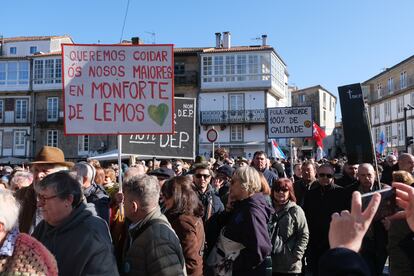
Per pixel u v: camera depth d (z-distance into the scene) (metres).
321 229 6.47
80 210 3.28
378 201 1.68
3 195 2.63
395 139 57.06
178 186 4.27
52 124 43.59
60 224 3.21
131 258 3.51
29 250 2.53
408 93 53.31
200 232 4.23
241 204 4.49
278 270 5.46
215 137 14.31
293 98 61.28
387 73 59.34
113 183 7.29
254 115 40.94
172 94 6.06
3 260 2.48
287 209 5.57
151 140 8.19
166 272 3.41
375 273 4.97
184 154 8.40
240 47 44.22
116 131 5.99
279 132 10.27
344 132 4.91
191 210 4.23
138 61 6.07
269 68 41.03
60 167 4.80
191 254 4.08
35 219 4.45
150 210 3.67
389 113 59.12
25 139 44.16
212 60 41.91
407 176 5.30
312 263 6.60
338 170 14.42
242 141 41.62
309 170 8.20
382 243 4.96
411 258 3.33
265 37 44.81
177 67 43.66
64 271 3.04
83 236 3.12
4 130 44.56
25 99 44.75
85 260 3.05
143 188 3.64
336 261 1.56
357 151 4.82
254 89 41.12
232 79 41.44
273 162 13.38
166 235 3.52
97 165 8.28
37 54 44.59
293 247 5.49
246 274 4.33
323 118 60.22
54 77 43.88
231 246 4.39
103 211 4.62
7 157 42.44
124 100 6.02
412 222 1.94
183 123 8.45
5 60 44.59
